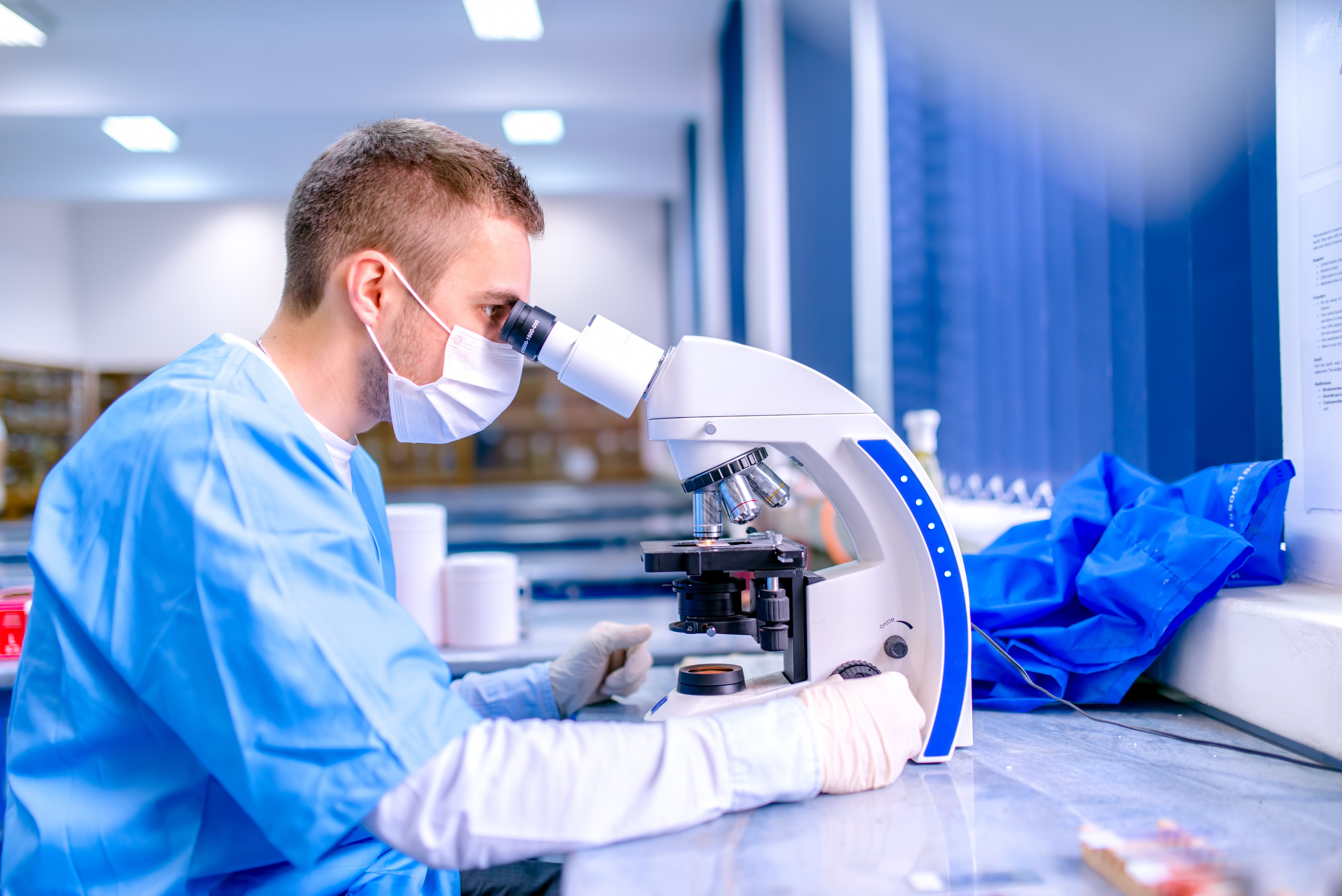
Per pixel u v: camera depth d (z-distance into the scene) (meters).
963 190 2.52
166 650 0.77
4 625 1.54
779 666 1.24
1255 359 1.31
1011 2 2.03
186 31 5.19
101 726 0.83
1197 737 1.06
